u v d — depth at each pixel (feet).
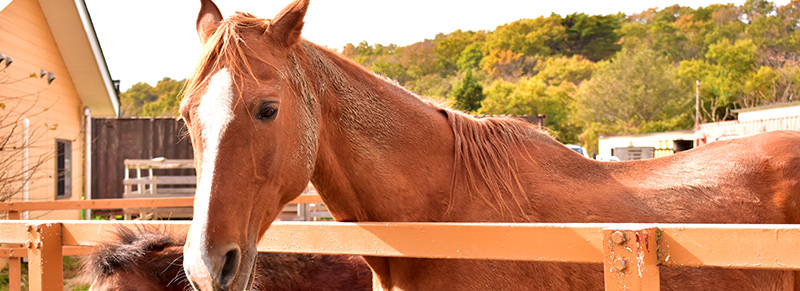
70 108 35.14
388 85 6.72
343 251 5.67
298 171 5.48
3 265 24.06
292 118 5.40
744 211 6.95
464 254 5.06
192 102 4.99
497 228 4.91
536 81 203.31
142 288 8.03
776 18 226.99
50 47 31.76
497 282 5.92
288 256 9.61
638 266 4.24
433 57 312.50
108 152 43.01
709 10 275.39
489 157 6.66
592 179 6.99
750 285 6.75
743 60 185.06
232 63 5.03
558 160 7.08
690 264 4.32
